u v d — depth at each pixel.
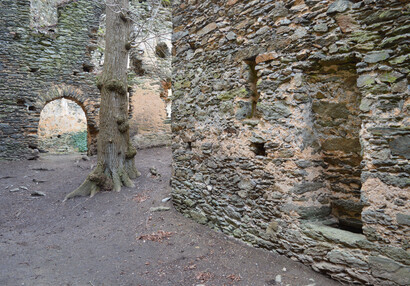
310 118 2.93
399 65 2.18
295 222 2.88
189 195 4.45
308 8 2.81
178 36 4.75
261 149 3.39
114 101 5.96
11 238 3.89
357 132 2.72
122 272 2.96
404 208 2.12
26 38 9.35
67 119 13.92
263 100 3.23
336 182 2.95
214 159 3.95
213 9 3.97
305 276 2.65
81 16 10.38
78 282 2.77
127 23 6.14
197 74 4.30
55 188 6.12
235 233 3.58
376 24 2.31
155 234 3.86
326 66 2.78
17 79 9.20
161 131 11.31
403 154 2.13
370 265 2.29
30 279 2.79
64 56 10.04
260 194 3.26
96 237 3.93
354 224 2.86
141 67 11.26
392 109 2.21
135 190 5.80
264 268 2.86
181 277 2.81
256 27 3.31
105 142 5.87
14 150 9.10
